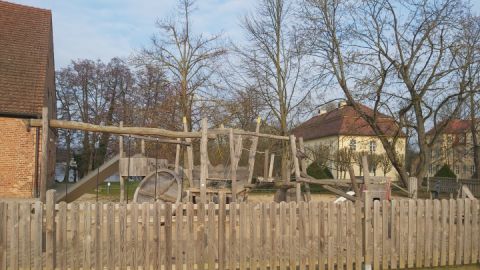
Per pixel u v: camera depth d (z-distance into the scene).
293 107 30.47
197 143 25.17
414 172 29.62
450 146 37.00
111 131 11.53
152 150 29.20
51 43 28.41
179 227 7.83
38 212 7.54
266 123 31.39
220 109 32.00
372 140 39.12
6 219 7.45
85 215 7.63
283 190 17.48
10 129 20.06
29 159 20.22
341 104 28.44
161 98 38.12
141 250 7.73
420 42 25.02
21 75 21.58
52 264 7.50
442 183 34.31
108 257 7.62
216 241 7.99
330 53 27.28
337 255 8.30
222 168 16.50
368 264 8.34
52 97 31.55
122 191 16.66
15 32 24.08
